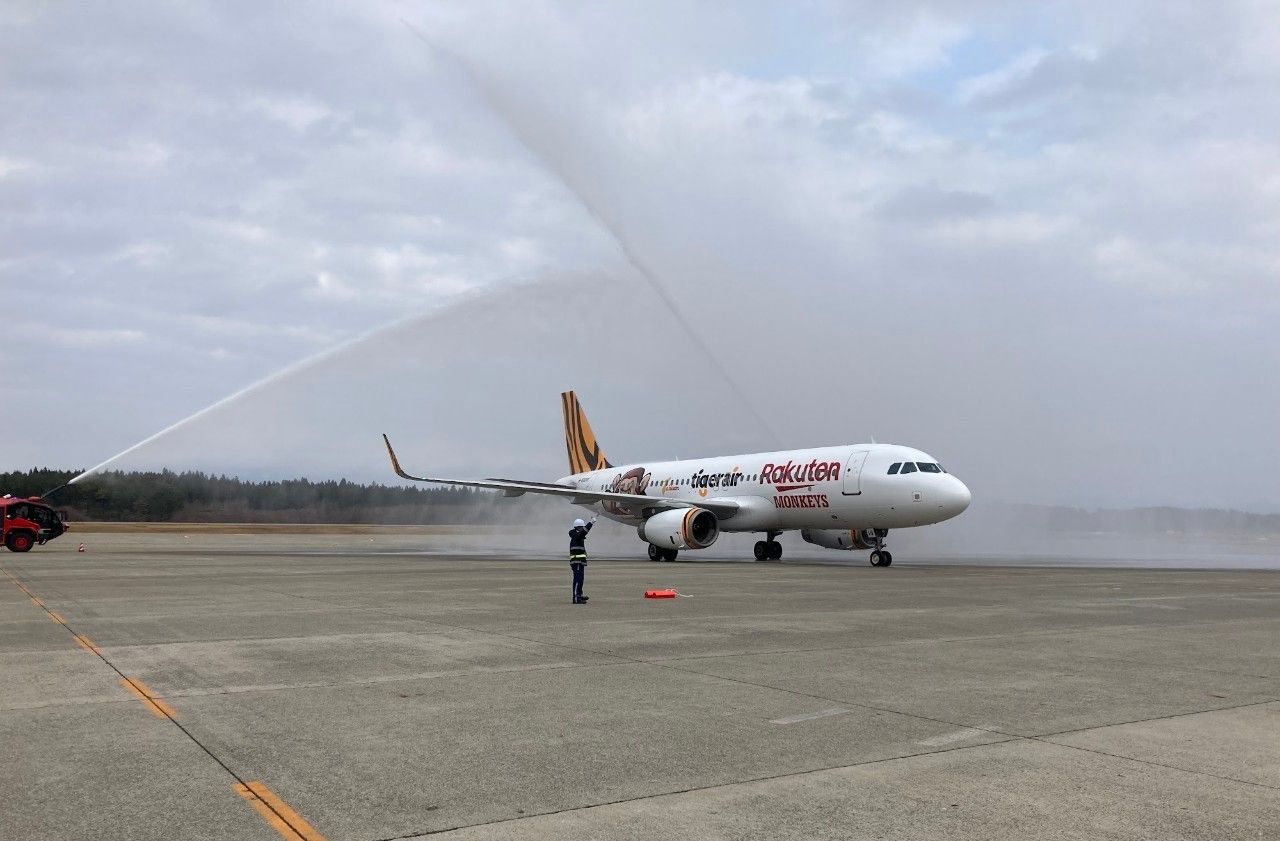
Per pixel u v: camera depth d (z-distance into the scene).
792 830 6.06
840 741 8.38
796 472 42.16
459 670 11.95
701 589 25.41
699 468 48.12
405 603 20.77
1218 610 20.47
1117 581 29.64
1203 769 7.53
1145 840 5.90
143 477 116.62
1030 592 24.88
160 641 14.43
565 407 59.84
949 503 37.12
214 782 7.03
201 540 75.25
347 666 12.19
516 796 6.75
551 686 10.89
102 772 7.27
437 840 5.86
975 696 10.42
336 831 6.01
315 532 110.12
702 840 5.88
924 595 23.69
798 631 16.08
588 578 29.72
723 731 8.73
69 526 109.56
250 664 12.30
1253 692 10.80
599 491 50.56
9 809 6.38
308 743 8.20
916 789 6.96
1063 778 7.25
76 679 11.17
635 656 13.17
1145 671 12.20
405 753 7.89
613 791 6.88
